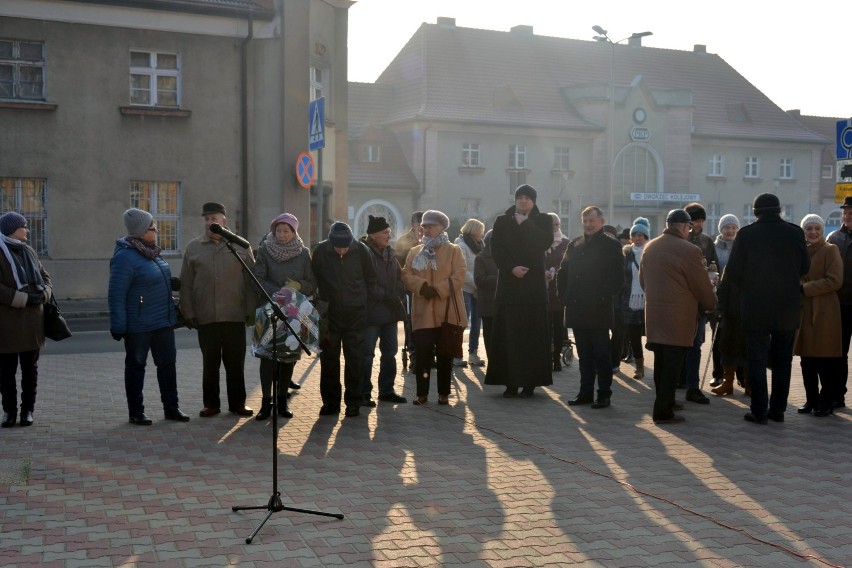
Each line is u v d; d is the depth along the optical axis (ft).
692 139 199.93
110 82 76.69
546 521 19.40
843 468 23.99
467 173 175.32
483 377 39.58
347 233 30.07
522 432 28.22
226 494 21.31
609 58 205.46
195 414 31.01
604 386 32.42
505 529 18.86
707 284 29.27
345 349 30.53
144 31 77.41
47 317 29.76
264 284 29.84
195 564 16.72
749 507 20.51
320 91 88.12
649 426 29.22
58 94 75.25
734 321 34.53
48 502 20.61
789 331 29.48
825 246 30.66
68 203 75.97
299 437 27.43
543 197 182.29
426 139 172.04
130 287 28.96
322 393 30.96
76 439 27.07
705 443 26.81
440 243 32.86
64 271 75.77
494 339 34.47
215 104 79.97
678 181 194.39
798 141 209.87
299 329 27.63
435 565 16.79
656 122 192.54
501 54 191.52
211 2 78.79
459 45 188.55
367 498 21.06
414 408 32.22
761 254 29.27
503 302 34.12
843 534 18.71
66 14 74.84
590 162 186.70
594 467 23.94
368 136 172.04
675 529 18.92
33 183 75.36
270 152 81.51
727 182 205.05
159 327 29.30
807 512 20.16
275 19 80.94
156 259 29.53
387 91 184.75
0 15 73.15
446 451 25.67
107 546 17.69
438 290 32.24
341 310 30.17
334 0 87.81
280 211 81.66
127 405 31.73
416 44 187.93
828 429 28.86
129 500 20.80
